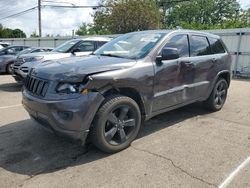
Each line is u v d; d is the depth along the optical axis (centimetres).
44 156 360
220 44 572
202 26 3656
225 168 328
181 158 353
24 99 380
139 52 416
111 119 356
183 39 471
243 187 289
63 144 396
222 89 580
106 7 3244
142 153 368
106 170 324
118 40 487
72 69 341
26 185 293
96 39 888
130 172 319
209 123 495
